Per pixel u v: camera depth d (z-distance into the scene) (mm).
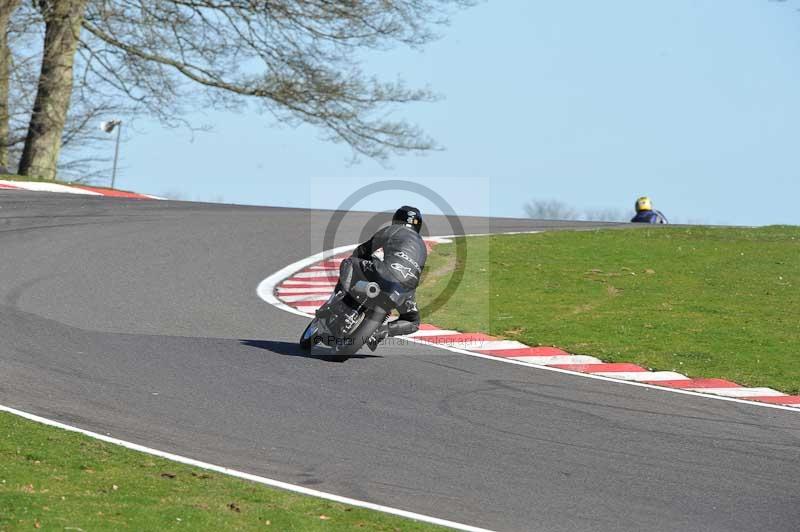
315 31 116688
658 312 54000
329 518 24484
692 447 32125
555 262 66750
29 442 28703
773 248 74938
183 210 81688
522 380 39375
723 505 27297
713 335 49125
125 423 31703
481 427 33031
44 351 39469
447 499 26781
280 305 51156
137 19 111062
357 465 29031
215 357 40188
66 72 111125
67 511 23016
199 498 25094
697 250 73188
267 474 27984
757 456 31531
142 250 62562
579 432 33062
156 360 39250
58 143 112875
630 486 28375
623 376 41031
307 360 40375
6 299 47875
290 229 74938
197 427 31703
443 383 38188
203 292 52875
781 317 53656
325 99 118625
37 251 59688
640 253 71125
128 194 92250
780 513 26906
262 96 118250
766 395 39312
